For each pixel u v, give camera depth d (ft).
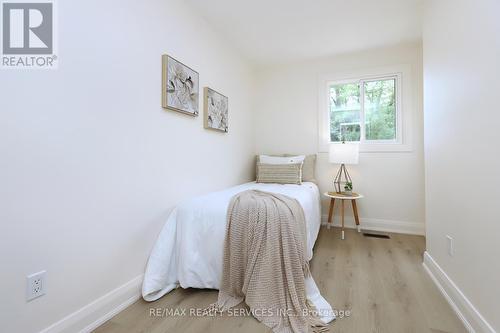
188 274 5.37
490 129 3.65
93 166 4.37
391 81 10.32
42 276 3.64
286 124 11.77
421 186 9.75
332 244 8.57
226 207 5.56
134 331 4.25
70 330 3.98
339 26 8.34
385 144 10.16
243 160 11.06
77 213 4.11
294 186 8.95
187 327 4.33
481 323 3.88
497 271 3.49
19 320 3.40
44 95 3.66
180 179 6.74
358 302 5.05
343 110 11.03
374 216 10.40
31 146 3.51
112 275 4.71
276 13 7.59
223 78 9.23
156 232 5.81
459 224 4.71
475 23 4.05
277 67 11.89
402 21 8.03
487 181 3.74
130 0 5.12
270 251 4.90
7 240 3.28
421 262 7.06
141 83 5.41
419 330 4.21
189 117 7.17
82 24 4.17
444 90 5.41
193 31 7.32
